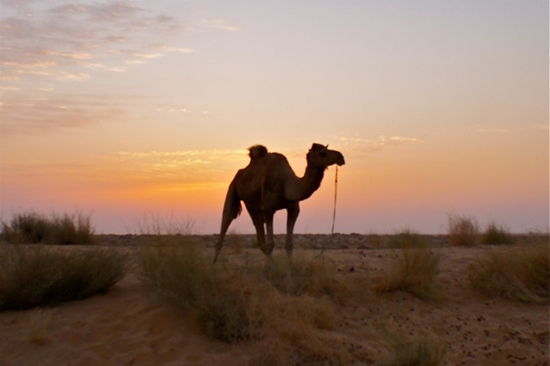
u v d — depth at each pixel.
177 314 10.21
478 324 10.55
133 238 21.25
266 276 11.13
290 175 11.88
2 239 18.47
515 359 9.44
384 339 9.69
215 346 9.51
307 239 20.75
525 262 12.19
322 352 9.09
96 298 11.26
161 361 9.20
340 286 11.34
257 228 13.05
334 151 11.19
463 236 19.22
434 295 11.54
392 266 12.38
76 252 12.03
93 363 9.22
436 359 8.95
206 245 17.48
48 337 9.77
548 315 11.02
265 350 9.11
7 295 10.70
